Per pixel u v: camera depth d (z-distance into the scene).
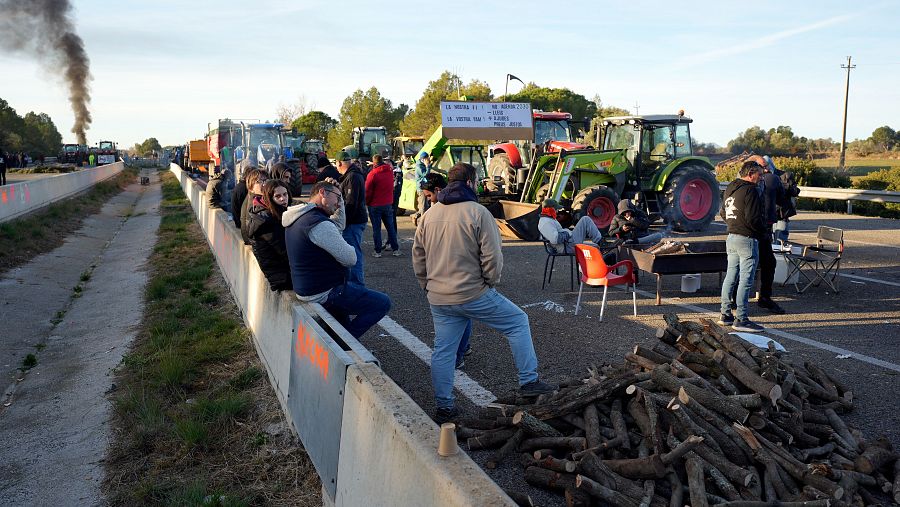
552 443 3.78
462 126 13.67
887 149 77.81
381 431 2.70
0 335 8.02
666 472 3.31
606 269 7.02
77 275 12.21
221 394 5.43
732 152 76.38
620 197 14.27
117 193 32.75
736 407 3.60
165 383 5.77
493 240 4.31
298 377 4.23
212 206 13.68
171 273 11.16
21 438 5.22
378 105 63.75
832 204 20.81
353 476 2.97
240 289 7.77
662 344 4.41
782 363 4.39
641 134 14.55
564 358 5.81
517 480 3.68
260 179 6.72
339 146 64.12
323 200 5.00
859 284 8.90
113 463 4.57
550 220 8.72
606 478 3.32
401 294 8.55
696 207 14.72
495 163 15.50
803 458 3.61
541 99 51.78
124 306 9.38
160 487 4.09
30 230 14.88
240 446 4.51
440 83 54.09
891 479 3.63
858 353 5.88
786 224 10.23
